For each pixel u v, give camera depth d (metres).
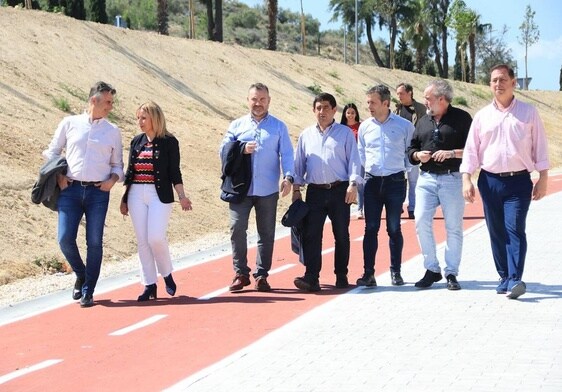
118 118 24.41
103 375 8.07
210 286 12.38
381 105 11.70
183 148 24.48
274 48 48.06
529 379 7.24
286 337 9.09
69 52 27.92
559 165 48.34
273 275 13.12
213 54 36.84
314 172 11.57
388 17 74.25
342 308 10.45
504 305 10.15
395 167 11.71
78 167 11.20
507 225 10.48
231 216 11.73
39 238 15.55
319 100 11.51
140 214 11.33
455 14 77.00
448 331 9.04
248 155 11.55
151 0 94.00
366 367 7.84
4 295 12.45
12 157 18.31
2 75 23.28
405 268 13.28
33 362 8.67
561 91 72.94
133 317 10.52
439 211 20.72
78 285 11.60
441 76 81.69
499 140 10.41
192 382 7.60
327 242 16.42
